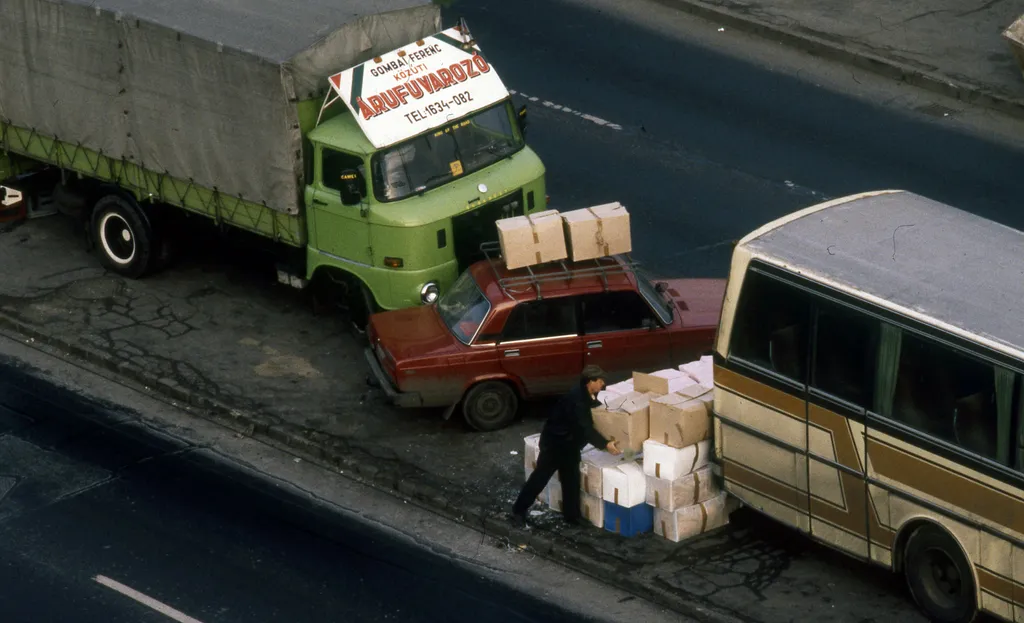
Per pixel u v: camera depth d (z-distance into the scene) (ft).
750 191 128.77
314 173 105.29
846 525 82.64
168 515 93.45
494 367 98.12
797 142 136.56
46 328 112.98
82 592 86.12
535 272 99.45
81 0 110.32
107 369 109.19
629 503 87.30
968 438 76.33
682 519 87.40
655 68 149.89
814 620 81.41
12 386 107.34
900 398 78.64
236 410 103.30
